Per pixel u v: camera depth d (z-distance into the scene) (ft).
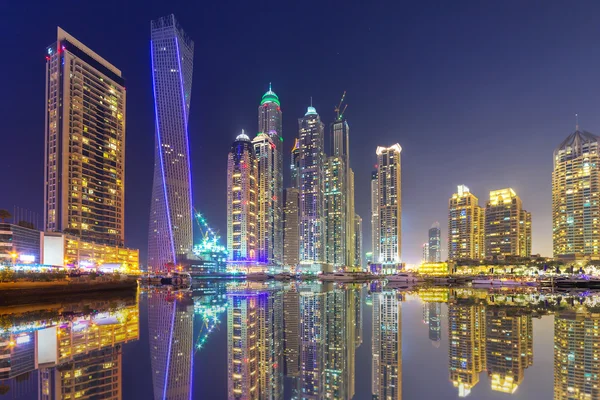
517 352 90.63
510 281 531.91
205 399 60.90
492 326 130.41
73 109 617.21
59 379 68.59
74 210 598.34
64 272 329.11
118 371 75.10
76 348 96.43
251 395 64.08
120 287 376.07
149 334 118.52
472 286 520.83
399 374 74.49
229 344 106.11
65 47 617.21
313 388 70.18
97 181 648.79
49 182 596.29
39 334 117.39
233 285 629.10
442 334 119.03
